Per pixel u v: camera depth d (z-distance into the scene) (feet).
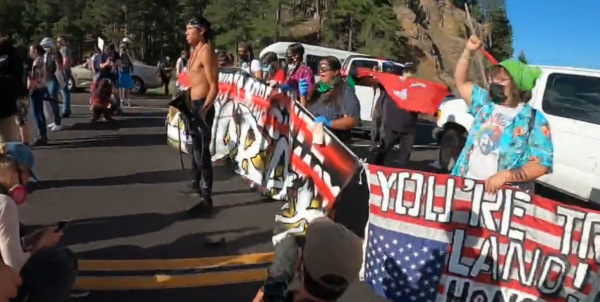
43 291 8.79
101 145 31.01
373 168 12.78
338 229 5.66
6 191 10.03
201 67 18.70
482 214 11.55
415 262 12.28
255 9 147.23
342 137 17.57
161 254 15.52
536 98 24.90
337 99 17.43
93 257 15.07
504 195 11.28
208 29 18.69
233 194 21.94
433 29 207.51
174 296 13.23
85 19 164.35
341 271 5.39
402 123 24.99
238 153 23.91
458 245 11.82
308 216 16.51
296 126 18.04
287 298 5.83
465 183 11.66
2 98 19.47
